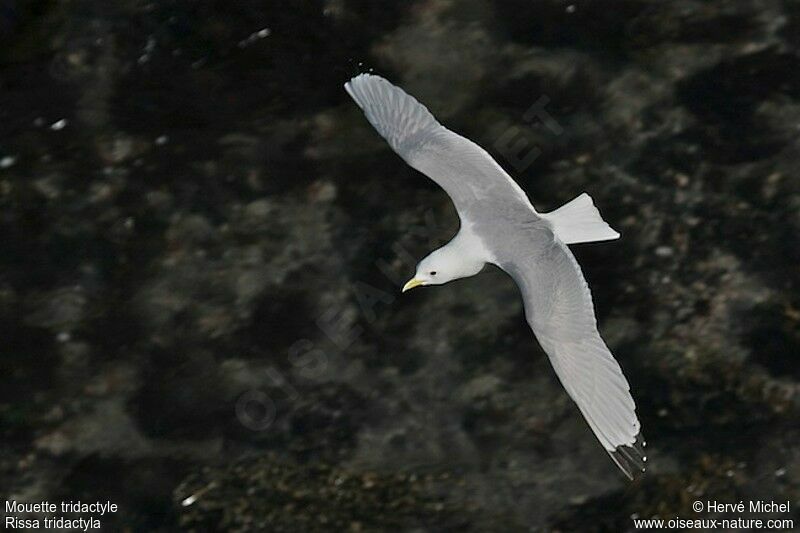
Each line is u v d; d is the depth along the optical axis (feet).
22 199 50.57
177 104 52.37
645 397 47.34
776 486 45.91
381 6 53.88
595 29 53.62
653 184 50.57
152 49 53.26
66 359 47.91
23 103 52.19
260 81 52.85
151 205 50.49
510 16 53.72
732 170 50.85
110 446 46.55
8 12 53.36
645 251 49.57
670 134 51.49
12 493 45.65
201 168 51.11
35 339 48.24
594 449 46.55
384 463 46.39
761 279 48.98
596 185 50.57
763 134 51.49
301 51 53.36
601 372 36.55
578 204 38.91
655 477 46.11
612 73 52.70
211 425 46.96
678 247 49.57
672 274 49.19
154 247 49.83
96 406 47.16
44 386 47.42
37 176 50.90
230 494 45.98
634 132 51.57
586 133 51.49
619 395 36.55
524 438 46.75
